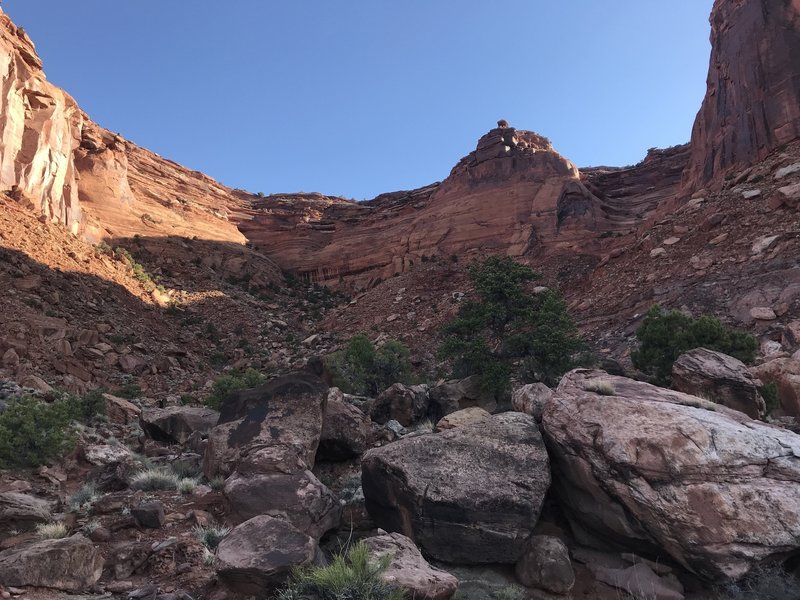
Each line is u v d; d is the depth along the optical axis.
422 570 6.31
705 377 11.66
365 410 17.81
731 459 6.95
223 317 54.31
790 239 29.83
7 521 7.48
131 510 7.83
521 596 6.93
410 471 8.20
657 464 7.08
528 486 7.85
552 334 21.11
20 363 24.84
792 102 41.53
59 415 11.30
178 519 8.03
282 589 5.88
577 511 8.09
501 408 19.30
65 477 10.66
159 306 49.28
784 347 22.12
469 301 25.16
